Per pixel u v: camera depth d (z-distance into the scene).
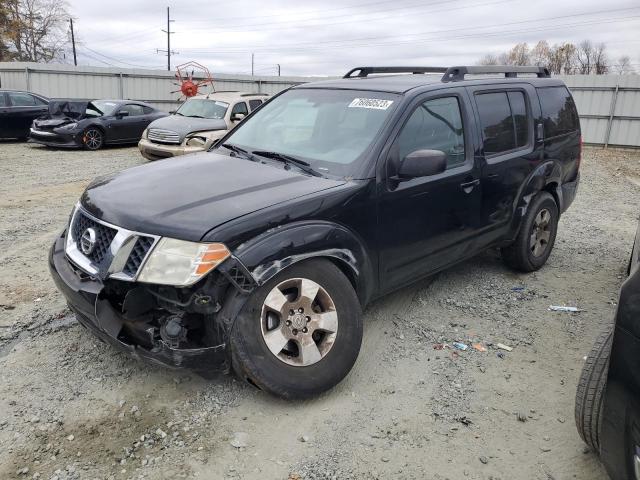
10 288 4.76
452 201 4.14
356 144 3.74
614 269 5.75
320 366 3.20
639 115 18.56
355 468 2.74
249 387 3.38
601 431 2.16
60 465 2.68
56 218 7.29
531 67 5.53
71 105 15.64
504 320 4.43
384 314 4.45
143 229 2.92
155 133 11.99
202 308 2.88
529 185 5.02
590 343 4.08
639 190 11.10
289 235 3.05
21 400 3.17
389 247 3.72
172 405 3.18
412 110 3.91
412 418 3.13
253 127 4.55
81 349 3.74
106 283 2.95
